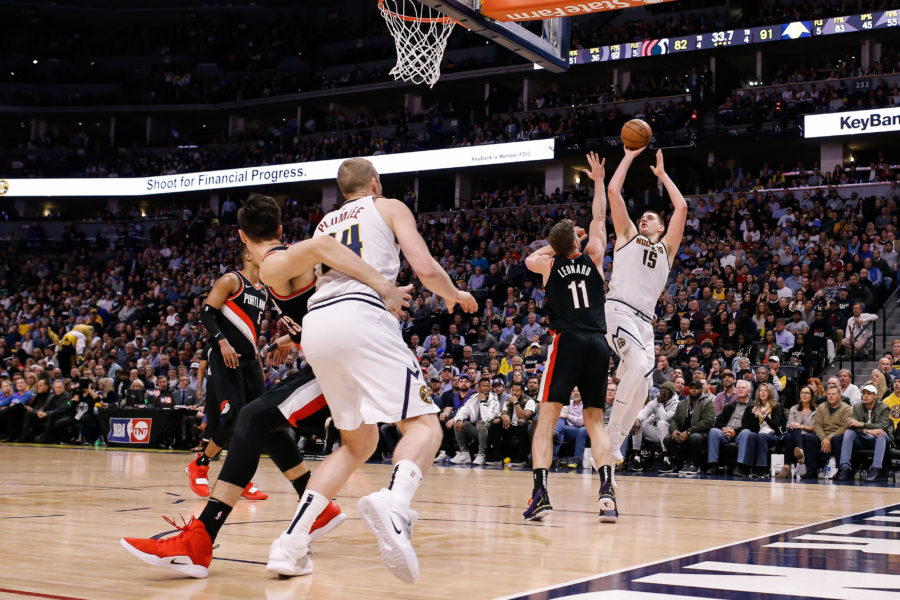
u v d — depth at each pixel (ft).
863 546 12.62
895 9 65.92
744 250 54.19
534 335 42.70
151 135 97.45
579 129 71.41
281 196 90.27
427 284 9.98
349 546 12.55
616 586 9.44
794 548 12.40
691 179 67.51
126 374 51.90
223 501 10.14
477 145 75.66
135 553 9.53
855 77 67.87
